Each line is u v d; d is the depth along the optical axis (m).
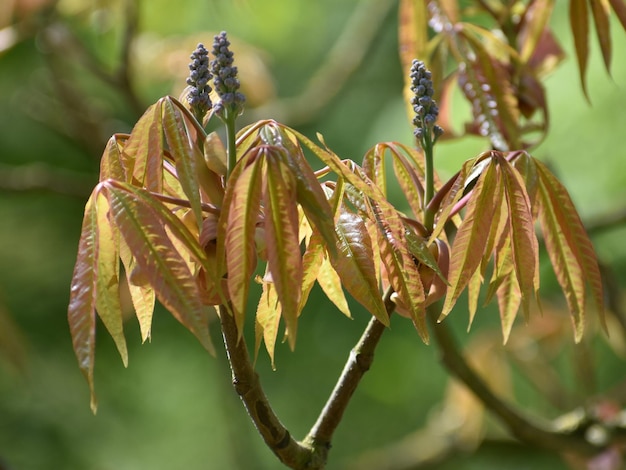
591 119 1.93
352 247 0.74
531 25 1.05
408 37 1.06
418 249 0.74
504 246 0.77
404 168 0.81
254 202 0.70
